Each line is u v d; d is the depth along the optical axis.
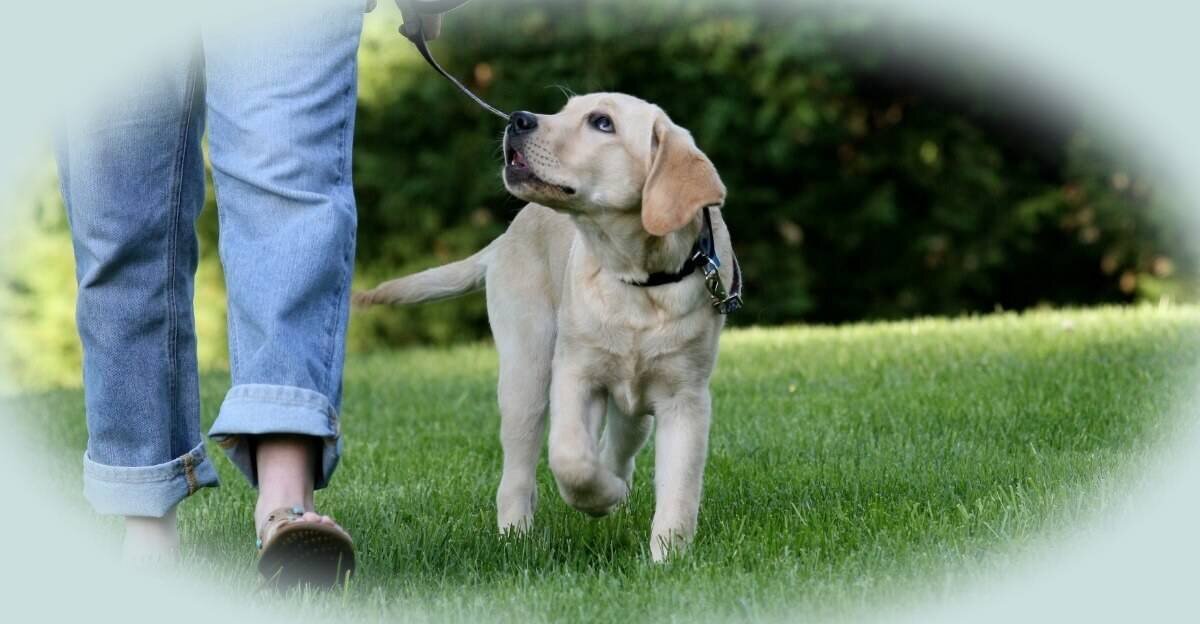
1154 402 9.06
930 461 7.81
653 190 5.93
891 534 6.04
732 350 13.70
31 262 19.89
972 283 21.67
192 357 5.79
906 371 11.36
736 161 20.80
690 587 5.12
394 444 9.36
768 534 6.11
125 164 5.35
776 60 19.84
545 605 4.96
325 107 5.26
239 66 5.18
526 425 6.68
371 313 21.06
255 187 5.15
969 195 21.47
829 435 8.84
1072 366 10.68
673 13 19.70
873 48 20.56
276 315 5.08
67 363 20.02
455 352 16.41
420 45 6.38
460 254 20.72
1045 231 21.84
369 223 21.05
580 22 19.95
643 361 6.15
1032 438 8.41
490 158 20.41
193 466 5.78
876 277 21.83
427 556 5.83
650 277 6.11
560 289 6.71
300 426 5.04
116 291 5.49
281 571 4.96
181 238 5.61
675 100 20.27
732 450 8.64
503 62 20.22
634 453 6.99
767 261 21.14
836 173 21.42
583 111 6.14
